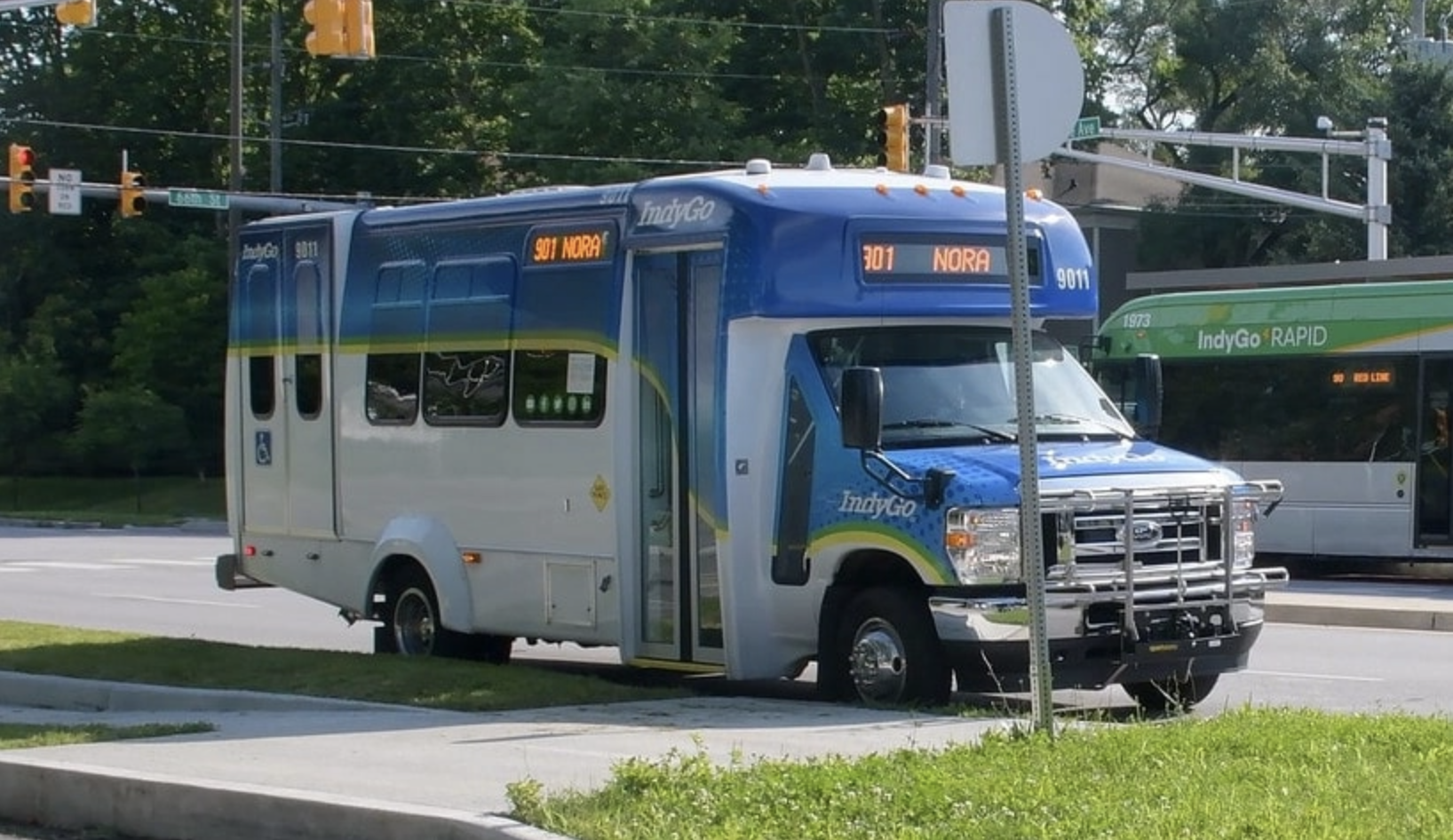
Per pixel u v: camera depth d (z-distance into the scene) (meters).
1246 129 87.19
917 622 17.73
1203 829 10.52
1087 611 17.44
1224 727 14.40
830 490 18.33
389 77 81.12
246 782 13.45
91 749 15.41
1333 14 90.69
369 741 15.59
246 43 83.69
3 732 16.73
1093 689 18.53
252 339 24.91
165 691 19.28
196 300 77.88
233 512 25.25
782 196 18.83
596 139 69.88
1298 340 39.53
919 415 18.53
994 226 19.75
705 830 10.97
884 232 19.03
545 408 20.83
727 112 70.00
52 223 86.56
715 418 18.97
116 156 85.88
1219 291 40.88
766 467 18.88
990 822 10.88
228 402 25.36
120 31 86.44
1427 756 13.05
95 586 39.47
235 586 25.17
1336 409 39.03
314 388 23.89
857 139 72.31
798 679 22.16
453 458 21.92
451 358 22.03
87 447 78.06
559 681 19.06
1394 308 38.34
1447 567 41.47
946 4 13.61
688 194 19.33
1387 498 38.28
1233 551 18.42
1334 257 78.06
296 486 24.17
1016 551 17.19
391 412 22.78
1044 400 19.19
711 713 17.41
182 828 13.24
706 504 19.19
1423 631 28.56
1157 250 82.81
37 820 14.16
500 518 21.39
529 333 21.05
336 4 33.28
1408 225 77.00
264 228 24.80
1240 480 18.80
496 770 14.02
